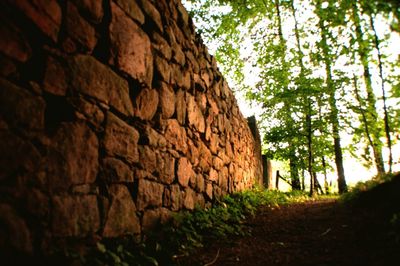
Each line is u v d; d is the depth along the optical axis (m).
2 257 1.77
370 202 4.93
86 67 2.58
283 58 13.58
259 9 14.16
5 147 1.84
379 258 2.89
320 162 13.51
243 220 5.65
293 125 12.04
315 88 10.45
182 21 4.75
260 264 3.30
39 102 2.12
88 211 2.51
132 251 2.97
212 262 3.38
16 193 1.88
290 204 8.10
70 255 2.21
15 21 1.97
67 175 2.31
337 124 10.88
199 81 5.41
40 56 2.17
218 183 6.39
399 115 7.43
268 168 14.81
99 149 2.71
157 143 3.80
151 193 3.58
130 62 3.20
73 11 2.45
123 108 3.11
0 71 1.86
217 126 6.46
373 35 6.50
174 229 3.83
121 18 3.07
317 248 3.64
